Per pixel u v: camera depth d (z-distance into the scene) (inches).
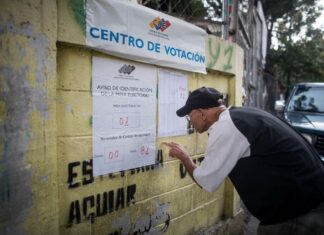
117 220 98.1
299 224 72.3
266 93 686.5
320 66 842.8
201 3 195.0
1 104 61.4
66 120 82.4
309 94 262.8
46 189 72.6
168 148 117.2
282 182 72.0
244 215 170.9
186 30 118.6
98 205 92.0
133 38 96.4
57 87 80.0
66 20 77.8
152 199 111.1
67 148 83.0
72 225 85.5
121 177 98.5
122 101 97.2
